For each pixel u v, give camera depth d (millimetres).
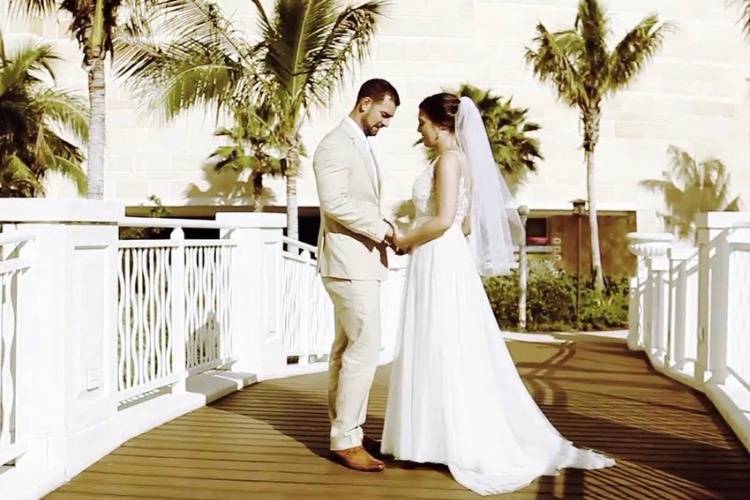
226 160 18000
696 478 4133
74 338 4121
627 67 17906
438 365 4215
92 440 4301
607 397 6625
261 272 7152
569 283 17297
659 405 6234
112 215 4387
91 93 11461
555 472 4188
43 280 4023
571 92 18000
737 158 21344
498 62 19891
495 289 16625
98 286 4371
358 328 4164
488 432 4176
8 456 3830
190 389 6148
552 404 6297
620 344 11453
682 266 7797
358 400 4223
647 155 20641
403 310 4406
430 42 19672
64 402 4012
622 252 21281
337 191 3982
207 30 12281
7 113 15031
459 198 4395
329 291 4203
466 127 4496
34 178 15398
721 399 5855
